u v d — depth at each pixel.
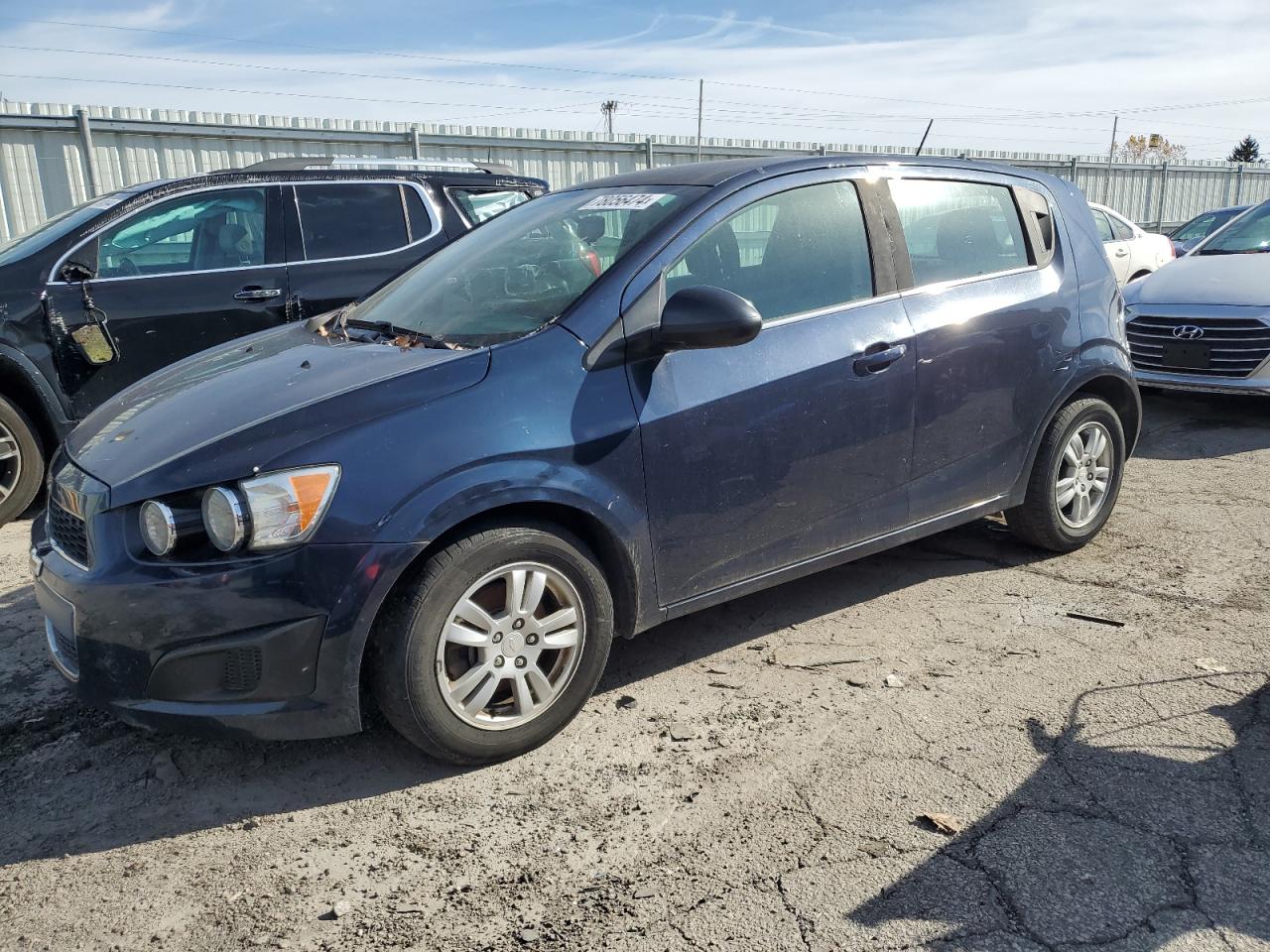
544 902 2.40
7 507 5.38
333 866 2.57
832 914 2.32
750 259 3.51
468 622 2.89
